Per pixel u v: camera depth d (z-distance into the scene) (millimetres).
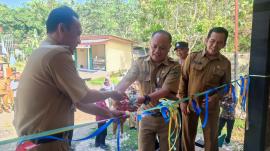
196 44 6898
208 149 2842
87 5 6324
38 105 1345
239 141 4039
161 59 2123
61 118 1431
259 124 2652
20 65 5082
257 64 2568
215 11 7207
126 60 7895
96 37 7246
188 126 2865
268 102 2654
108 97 1595
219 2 7211
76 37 1447
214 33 2600
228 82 2777
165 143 2262
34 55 1354
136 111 1886
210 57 2688
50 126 1394
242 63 6520
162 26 6859
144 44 7598
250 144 2762
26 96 1352
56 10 1393
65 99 1438
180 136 2951
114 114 1661
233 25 6918
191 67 2754
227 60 2768
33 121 1363
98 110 1595
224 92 2781
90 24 6875
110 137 4512
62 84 1339
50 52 1304
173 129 2301
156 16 7059
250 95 2676
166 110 1968
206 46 2717
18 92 1404
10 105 5199
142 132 2289
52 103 1372
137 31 7250
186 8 7098
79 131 4469
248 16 6945
